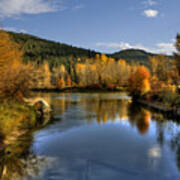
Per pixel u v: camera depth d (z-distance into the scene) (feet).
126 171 30.94
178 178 28.78
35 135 51.67
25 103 74.95
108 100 168.45
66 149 41.06
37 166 32.35
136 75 165.48
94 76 399.24
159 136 52.11
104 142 46.14
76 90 335.47
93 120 75.00
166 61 257.34
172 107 92.63
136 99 163.73
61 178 28.45
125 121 73.77
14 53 85.35
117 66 427.74
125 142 46.73
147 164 33.68
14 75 68.03
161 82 181.47
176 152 39.68
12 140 45.75
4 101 61.98
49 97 202.08
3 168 31.35
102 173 30.22
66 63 599.98
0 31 71.72
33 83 75.82
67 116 83.30
